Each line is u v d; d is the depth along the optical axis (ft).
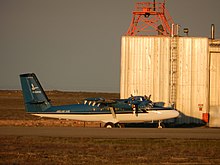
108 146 355.15
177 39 572.51
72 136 411.13
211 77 577.84
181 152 332.60
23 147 345.10
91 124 599.16
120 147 351.25
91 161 291.99
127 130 476.54
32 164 280.31
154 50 572.92
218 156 318.24
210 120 573.74
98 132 449.89
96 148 345.31
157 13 620.90
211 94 577.02
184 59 572.92
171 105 554.87
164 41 572.51
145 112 533.14
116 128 508.94
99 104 535.60
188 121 571.69
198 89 572.10
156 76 572.51
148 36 574.15
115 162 289.53
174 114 533.55
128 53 573.74
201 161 298.56
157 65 572.92
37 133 432.66
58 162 287.07
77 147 348.79
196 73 572.10
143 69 572.51
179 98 572.92
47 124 595.47
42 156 307.78
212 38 588.09
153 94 571.69
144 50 572.92
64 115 542.16
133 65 572.92
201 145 366.02
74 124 596.70
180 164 287.48
